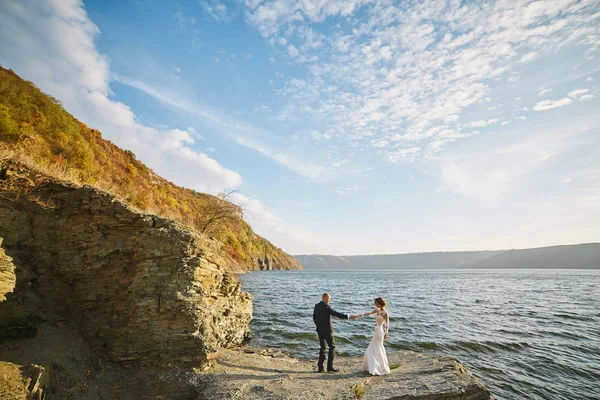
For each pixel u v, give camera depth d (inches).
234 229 1017.5
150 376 297.0
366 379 293.1
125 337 314.2
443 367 316.2
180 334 321.4
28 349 267.0
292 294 1483.8
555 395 377.1
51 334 298.8
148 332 315.9
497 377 428.5
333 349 332.5
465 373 306.7
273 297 1312.7
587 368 463.5
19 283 305.3
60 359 274.4
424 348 552.7
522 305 1152.2
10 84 1037.2
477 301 1282.0
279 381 291.3
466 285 2383.1
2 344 262.4
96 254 347.6
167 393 280.4
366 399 242.1
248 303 562.6
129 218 358.9
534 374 440.1
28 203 343.0
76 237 351.6
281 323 748.6
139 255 339.3
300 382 289.0
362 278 3663.9
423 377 288.2
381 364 310.8
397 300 1305.4
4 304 282.5
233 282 470.9
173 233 357.4
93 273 345.4
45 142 902.4
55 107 1140.5
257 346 533.3
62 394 249.6
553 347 568.1
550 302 1253.1
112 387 281.4
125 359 307.0
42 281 330.3
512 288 2052.2
